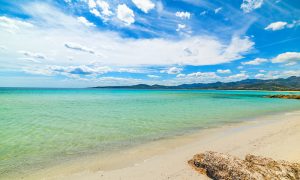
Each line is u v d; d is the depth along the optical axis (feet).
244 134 43.60
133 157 29.91
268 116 74.08
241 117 71.67
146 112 86.28
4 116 71.82
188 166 25.82
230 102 151.74
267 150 31.50
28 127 52.60
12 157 30.12
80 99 180.45
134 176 23.29
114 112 85.71
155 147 34.96
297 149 31.50
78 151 32.96
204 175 23.22
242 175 19.72
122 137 42.42
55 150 33.42
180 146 35.42
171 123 59.06
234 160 22.71
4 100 156.97
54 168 25.94
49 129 50.31
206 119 66.85
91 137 42.37
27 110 90.68
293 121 60.23
